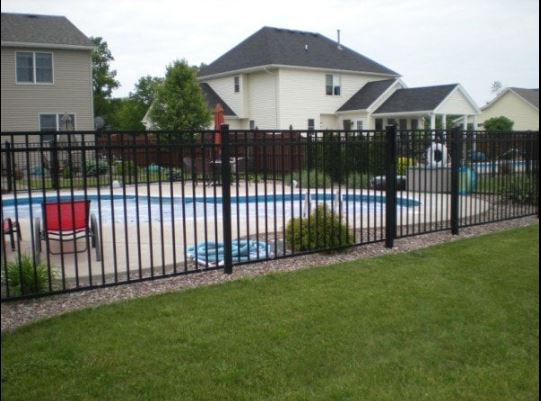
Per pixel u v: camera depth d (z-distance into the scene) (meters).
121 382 3.44
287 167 15.70
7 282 4.83
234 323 4.40
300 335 4.18
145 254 7.02
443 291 5.27
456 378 3.53
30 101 24.30
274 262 6.45
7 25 24.30
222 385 3.40
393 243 7.47
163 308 4.73
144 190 16.14
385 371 3.62
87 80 25.58
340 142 6.81
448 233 8.37
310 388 3.38
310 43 32.94
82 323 4.37
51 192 15.34
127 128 44.59
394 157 7.20
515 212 10.10
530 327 4.39
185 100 26.33
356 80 32.78
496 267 6.16
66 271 6.03
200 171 16.88
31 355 3.78
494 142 9.20
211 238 8.25
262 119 31.02
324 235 6.77
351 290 5.28
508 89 44.56
